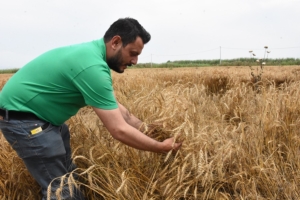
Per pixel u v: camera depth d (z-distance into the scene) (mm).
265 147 2975
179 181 2252
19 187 2590
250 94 4363
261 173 2500
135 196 2262
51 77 2092
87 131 2807
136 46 2178
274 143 2908
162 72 10625
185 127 2393
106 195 2363
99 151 2549
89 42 2223
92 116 3906
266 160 2541
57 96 2131
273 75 8023
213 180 2404
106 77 2031
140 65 38344
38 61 2170
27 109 2115
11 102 2119
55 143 2213
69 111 2242
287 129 3078
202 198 2293
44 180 2277
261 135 2986
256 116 3373
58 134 2281
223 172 2510
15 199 2592
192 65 37312
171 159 2490
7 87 2170
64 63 2062
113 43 2158
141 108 2930
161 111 2680
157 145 2215
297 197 2363
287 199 2377
